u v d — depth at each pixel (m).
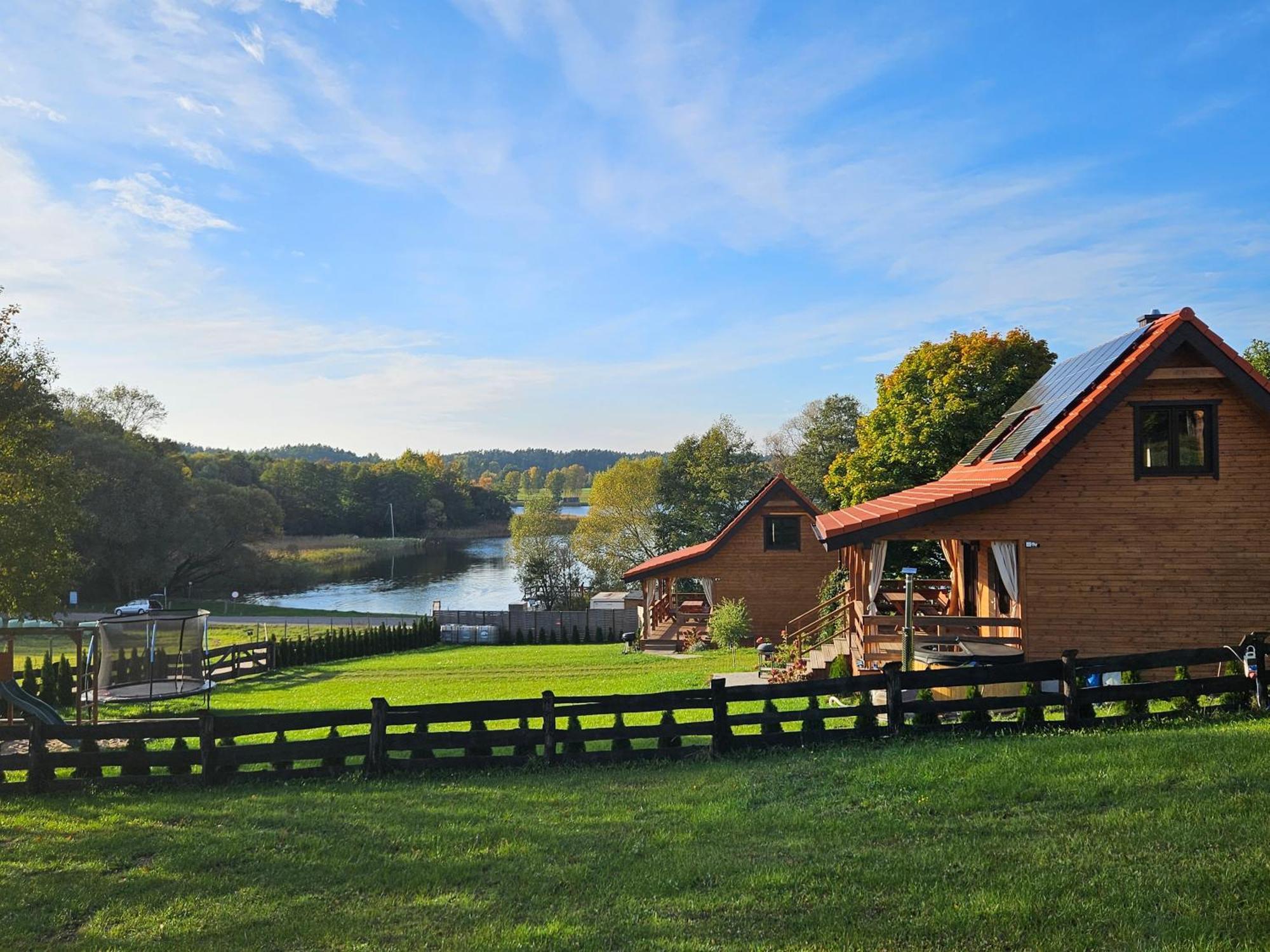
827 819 7.24
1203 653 10.66
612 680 20.11
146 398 71.06
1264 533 13.49
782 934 5.21
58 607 21.88
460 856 6.98
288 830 7.95
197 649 17.42
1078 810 6.95
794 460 65.38
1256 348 33.81
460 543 122.38
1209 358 13.13
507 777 9.73
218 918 5.99
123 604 57.25
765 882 5.96
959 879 5.79
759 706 15.23
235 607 56.31
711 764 9.84
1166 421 13.77
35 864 7.27
